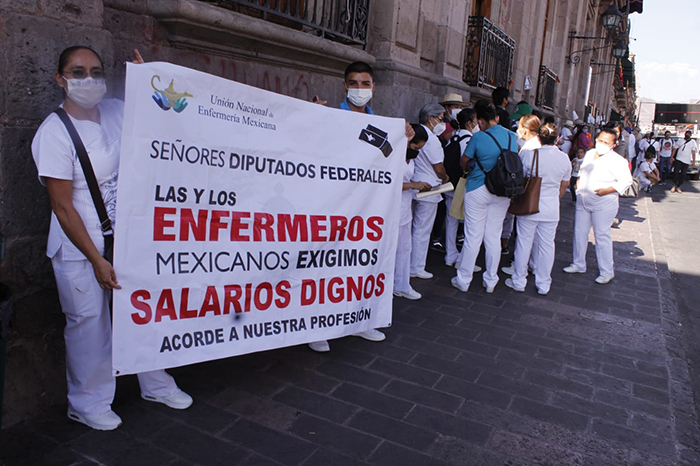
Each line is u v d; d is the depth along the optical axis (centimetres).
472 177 525
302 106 318
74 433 275
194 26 369
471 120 602
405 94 686
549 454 285
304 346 399
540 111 1478
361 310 363
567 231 911
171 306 277
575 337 448
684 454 292
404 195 478
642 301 557
